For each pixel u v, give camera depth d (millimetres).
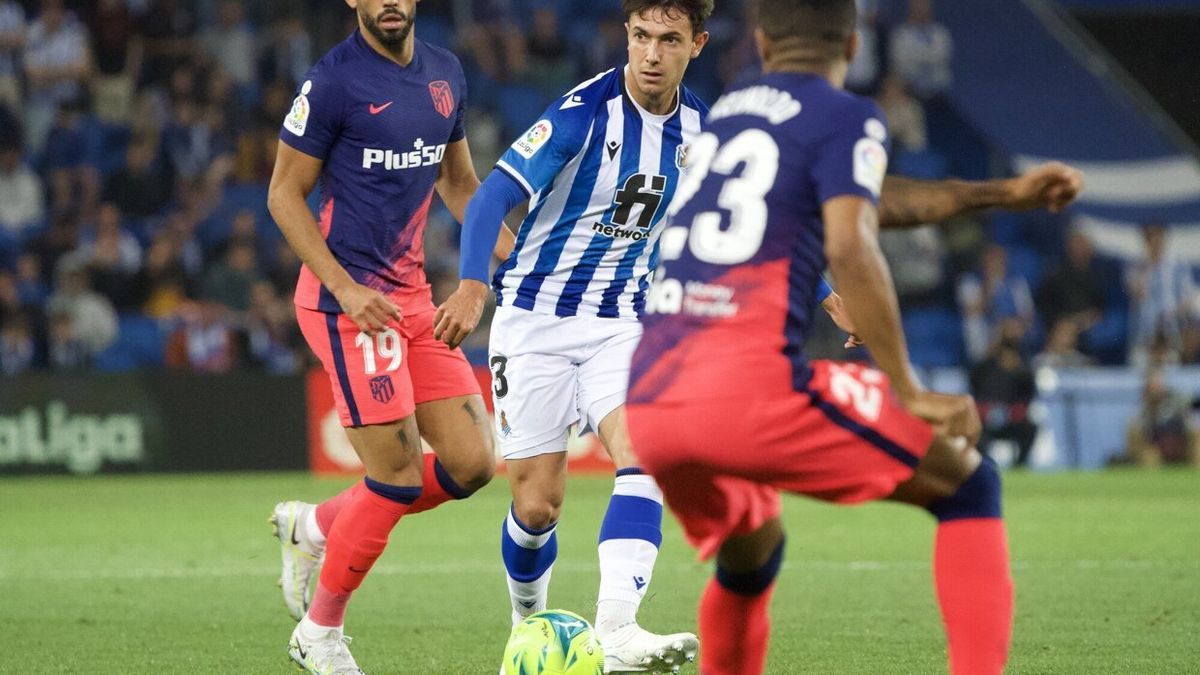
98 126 67250
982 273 70812
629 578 17344
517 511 18703
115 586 26422
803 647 19703
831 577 27031
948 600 12984
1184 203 77125
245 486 50219
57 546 33094
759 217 12586
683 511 13250
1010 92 81250
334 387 17984
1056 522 37844
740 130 12969
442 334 16312
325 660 17531
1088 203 77500
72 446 53719
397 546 33125
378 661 19156
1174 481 53844
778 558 13742
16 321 58500
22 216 64625
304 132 17688
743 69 75312
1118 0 81875
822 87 12828
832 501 12945
